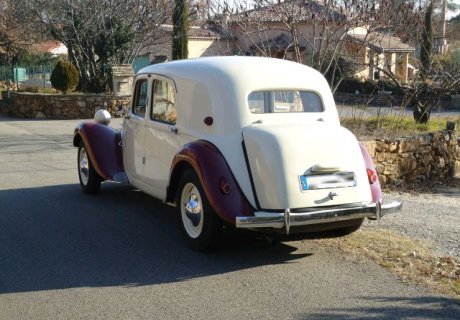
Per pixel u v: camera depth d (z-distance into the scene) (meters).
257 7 13.73
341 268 5.45
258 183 5.36
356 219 5.74
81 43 23.77
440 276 5.27
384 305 4.58
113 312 4.46
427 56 16.45
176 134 6.32
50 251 5.97
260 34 15.73
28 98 22.36
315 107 6.32
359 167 5.60
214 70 6.02
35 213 7.52
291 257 5.77
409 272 5.35
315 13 13.42
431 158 11.14
